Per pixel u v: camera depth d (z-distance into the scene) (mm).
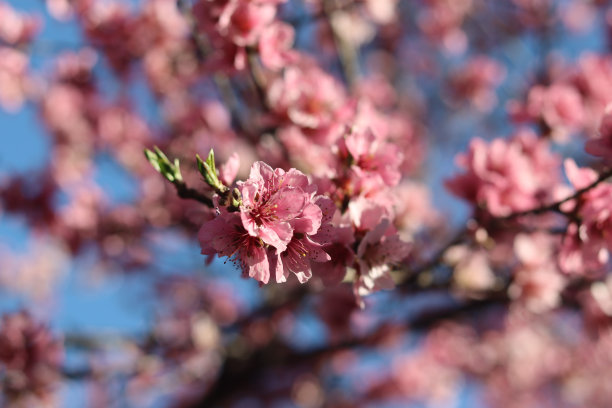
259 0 544
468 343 1317
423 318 918
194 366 956
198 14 548
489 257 693
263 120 584
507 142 618
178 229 1036
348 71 883
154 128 1143
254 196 428
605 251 511
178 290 1288
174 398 1301
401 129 1145
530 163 604
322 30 1019
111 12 845
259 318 1063
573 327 1362
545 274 644
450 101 1422
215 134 1043
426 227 804
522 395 1658
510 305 682
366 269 467
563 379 1527
